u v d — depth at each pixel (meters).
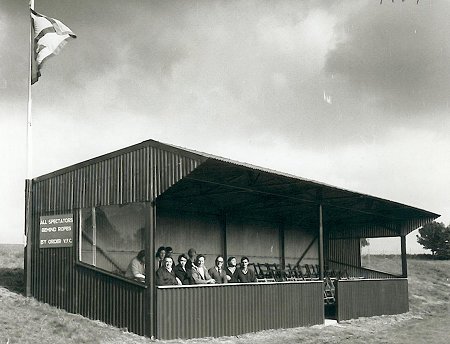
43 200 15.80
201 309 13.74
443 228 59.38
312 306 17.53
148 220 13.06
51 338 11.79
